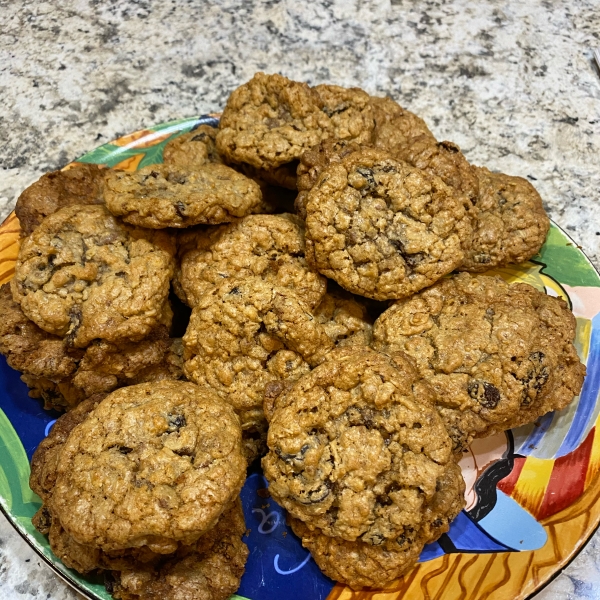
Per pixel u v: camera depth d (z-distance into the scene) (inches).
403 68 17.9
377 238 10.7
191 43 18.2
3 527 11.2
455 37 18.7
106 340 10.2
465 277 11.4
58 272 10.5
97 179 12.5
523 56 18.3
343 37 18.7
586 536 9.4
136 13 19.0
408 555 9.2
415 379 9.8
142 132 13.5
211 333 10.2
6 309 10.8
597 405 10.7
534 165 15.7
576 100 17.2
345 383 9.4
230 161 12.5
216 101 17.0
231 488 8.7
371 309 11.7
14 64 17.4
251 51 18.2
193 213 10.5
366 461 9.0
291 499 9.2
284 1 19.5
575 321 11.1
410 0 19.6
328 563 9.4
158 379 10.9
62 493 8.8
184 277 11.2
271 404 9.8
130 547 8.7
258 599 9.4
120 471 8.7
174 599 8.9
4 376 11.0
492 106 17.0
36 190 11.9
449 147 12.0
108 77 17.3
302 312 10.0
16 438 10.6
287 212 12.8
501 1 19.6
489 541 9.7
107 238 10.9
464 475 10.4
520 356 10.1
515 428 10.8
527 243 12.0
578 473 10.1
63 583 10.7
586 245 14.3
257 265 11.1
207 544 9.4
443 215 10.8
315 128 12.1
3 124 16.1
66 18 18.7
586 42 18.7
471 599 9.0
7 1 19.1
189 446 8.9
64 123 16.3
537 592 9.0
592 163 15.8
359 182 10.8
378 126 12.9
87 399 10.5
